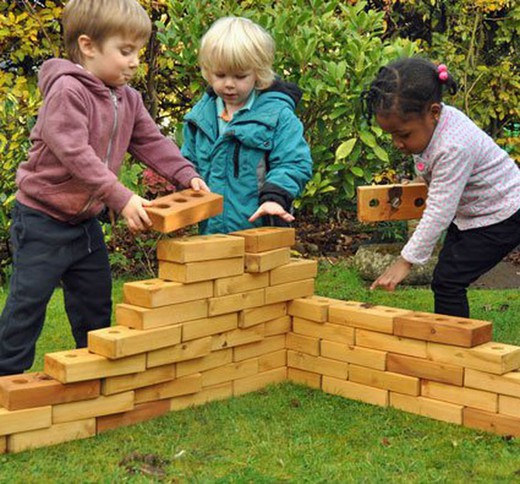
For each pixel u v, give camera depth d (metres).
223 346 3.19
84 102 2.98
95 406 2.80
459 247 3.53
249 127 3.71
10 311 3.05
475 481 2.47
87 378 2.74
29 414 2.66
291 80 5.66
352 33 5.82
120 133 3.20
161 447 2.72
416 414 3.09
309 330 3.40
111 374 2.79
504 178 3.46
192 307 3.01
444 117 3.34
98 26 3.01
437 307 3.61
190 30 5.57
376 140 5.92
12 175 5.50
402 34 8.20
